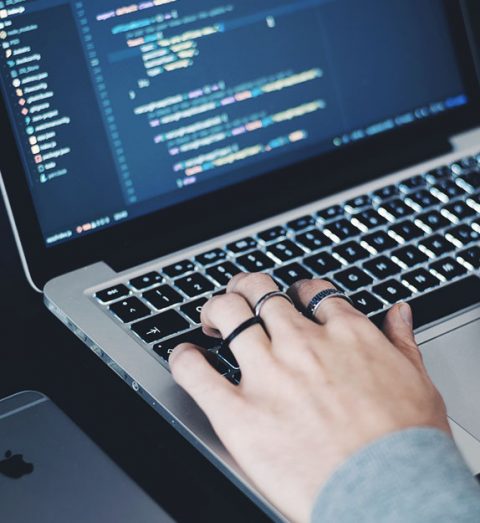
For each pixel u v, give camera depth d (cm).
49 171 82
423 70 98
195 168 88
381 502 54
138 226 85
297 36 92
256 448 60
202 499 65
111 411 72
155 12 86
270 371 63
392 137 96
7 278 85
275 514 60
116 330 75
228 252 84
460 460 57
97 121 84
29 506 62
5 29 80
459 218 89
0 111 79
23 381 74
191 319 76
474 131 99
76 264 82
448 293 80
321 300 69
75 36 83
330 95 93
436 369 73
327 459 57
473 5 106
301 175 91
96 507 62
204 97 88
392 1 96
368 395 60
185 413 67
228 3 89
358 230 87
